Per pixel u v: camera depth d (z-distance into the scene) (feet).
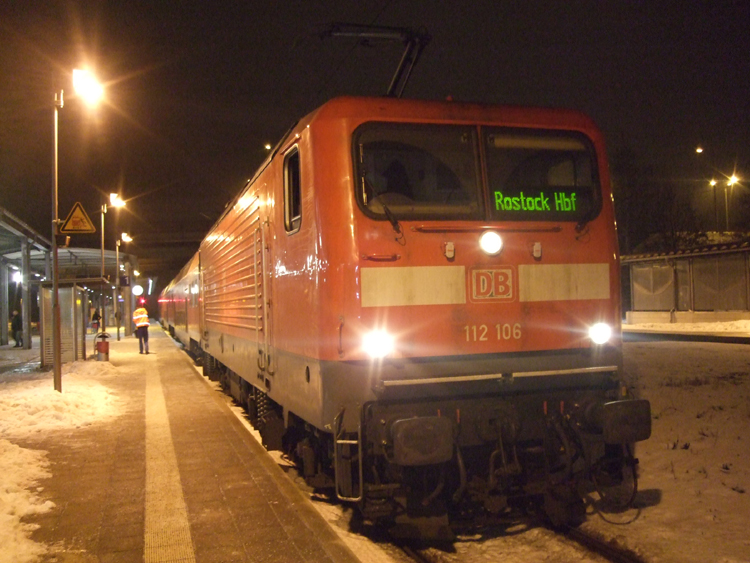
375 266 15.80
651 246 119.85
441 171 16.81
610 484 17.46
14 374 54.39
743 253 80.69
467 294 16.33
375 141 16.44
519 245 16.89
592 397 17.37
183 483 20.80
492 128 17.34
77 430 29.53
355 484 16.12
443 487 16.55
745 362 41.01
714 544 15.49
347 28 21.33
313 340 16.61
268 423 22.13
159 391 43.04
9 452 23.44
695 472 20.71
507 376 16.48
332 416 15.65
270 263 21.85
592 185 18.07
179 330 78.89
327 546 15.29
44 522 17.25
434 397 16.05
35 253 99.40
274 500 18.95
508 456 16.75
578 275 17.38
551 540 16.31
